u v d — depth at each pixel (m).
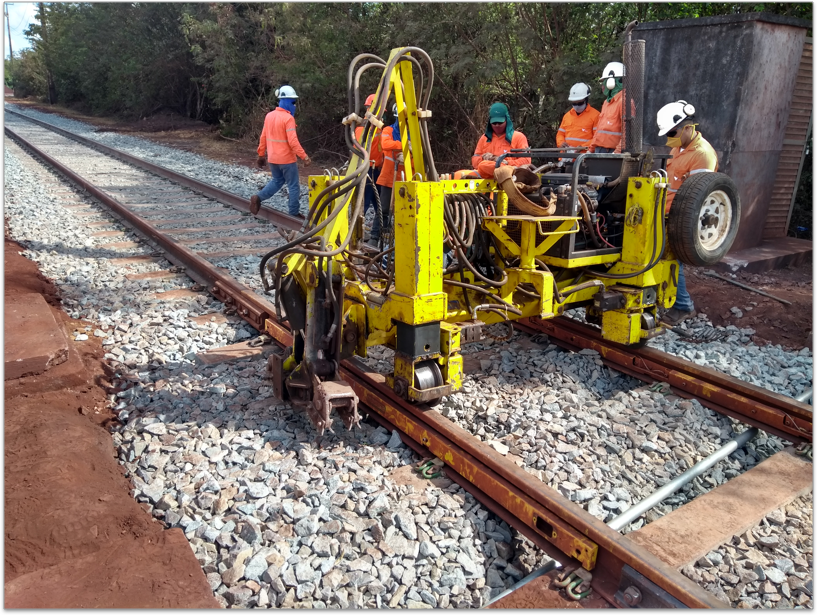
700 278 6.72
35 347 4.21
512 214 4.19
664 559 2.62
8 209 9.84
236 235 8.70
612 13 11.76
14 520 2.72
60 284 6.51
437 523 2.93
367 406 3.99
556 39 12.19
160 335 5.22
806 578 2.62
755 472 3.26
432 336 3.60
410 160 3.96
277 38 20.59
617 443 3.62
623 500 3.12
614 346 4.70
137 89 32.38
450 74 13.53
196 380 4.39
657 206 4.18
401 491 3.14
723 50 7.13
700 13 10.11
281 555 2.68
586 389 4.33
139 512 2.88
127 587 2.37
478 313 4.12
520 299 4.11
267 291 3.58
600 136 6.35
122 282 6.63
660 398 4.12
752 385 3.90
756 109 7.19
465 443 3.20
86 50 36.84
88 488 3.00
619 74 6.19
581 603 2.44
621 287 4.43
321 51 17.48
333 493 3.08
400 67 3.79
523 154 4.69
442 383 3.69
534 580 2.55
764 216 7.80
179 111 32.72
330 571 2.62
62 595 2.31
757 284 6.63
